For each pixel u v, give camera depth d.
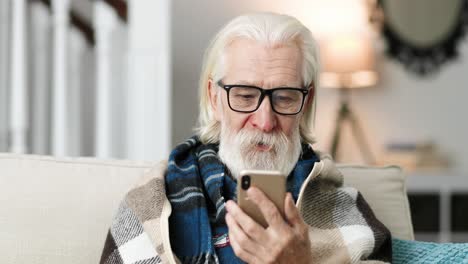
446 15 4.43
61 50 3.44
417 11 4.41
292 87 1.31
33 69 3.41
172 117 4.22
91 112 3.53
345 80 4.18
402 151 4.10
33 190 1.45
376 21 4.38
